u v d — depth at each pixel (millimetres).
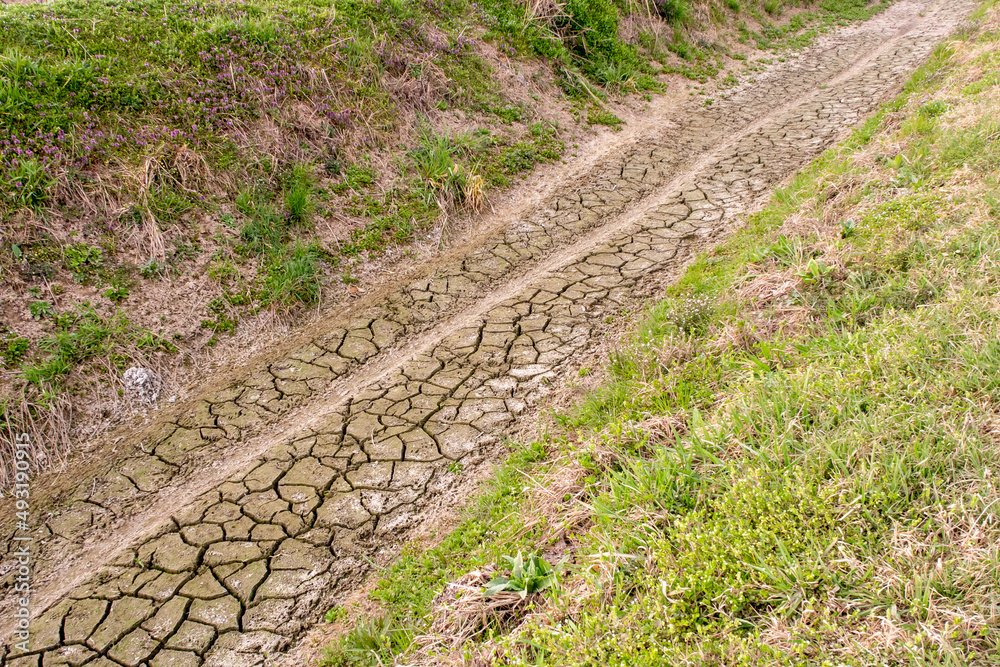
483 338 5250
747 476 3045
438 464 4070
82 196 5309
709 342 4418
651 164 8266
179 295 5316
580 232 6809
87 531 3770
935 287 4035
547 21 9969
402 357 5141
